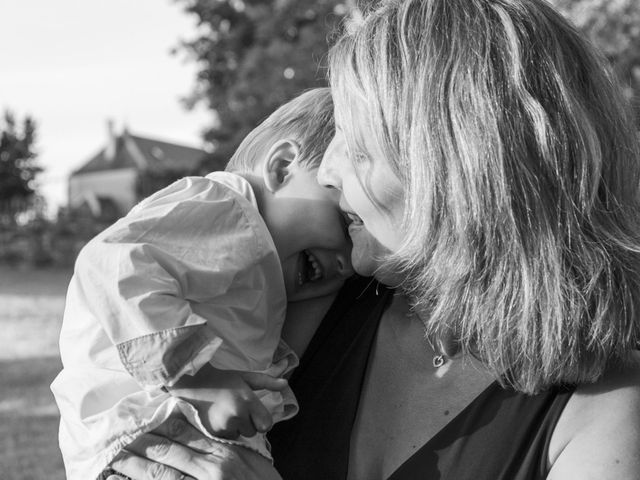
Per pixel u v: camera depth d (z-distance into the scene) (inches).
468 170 53.5
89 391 62.3
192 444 60.0
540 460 56.3
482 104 53.8
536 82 55.0
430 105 54.8
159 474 59.3
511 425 57.1
